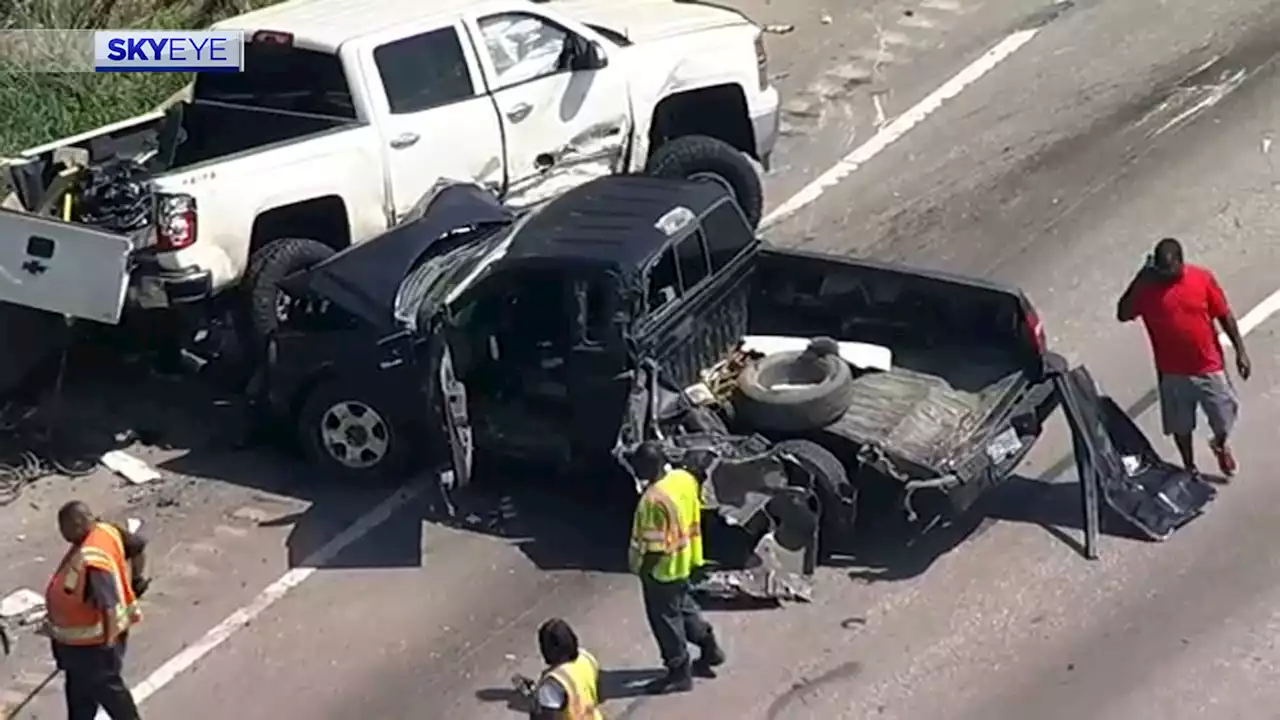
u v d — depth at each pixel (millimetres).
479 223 32656
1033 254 36812
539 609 28547
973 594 27812
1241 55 43625
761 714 25750
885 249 37688
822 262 31219
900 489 28031
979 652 26594
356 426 31609
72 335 34250
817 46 47219
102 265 30891
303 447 32250
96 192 32781
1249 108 41188
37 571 30484
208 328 34312
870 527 29359
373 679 27406
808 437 28781
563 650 21797
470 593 29078
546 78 35531
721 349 31188
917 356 31016
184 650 28438
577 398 29156
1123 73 43625
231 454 33344
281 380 31797
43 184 33875
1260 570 27594
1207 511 29031
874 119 43219
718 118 38250
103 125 42844
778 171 41469
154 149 35906
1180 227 37031
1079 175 39500
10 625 29156
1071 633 26781
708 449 27875
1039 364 29938
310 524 31188
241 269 32969
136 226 32625
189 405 34875
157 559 30562
